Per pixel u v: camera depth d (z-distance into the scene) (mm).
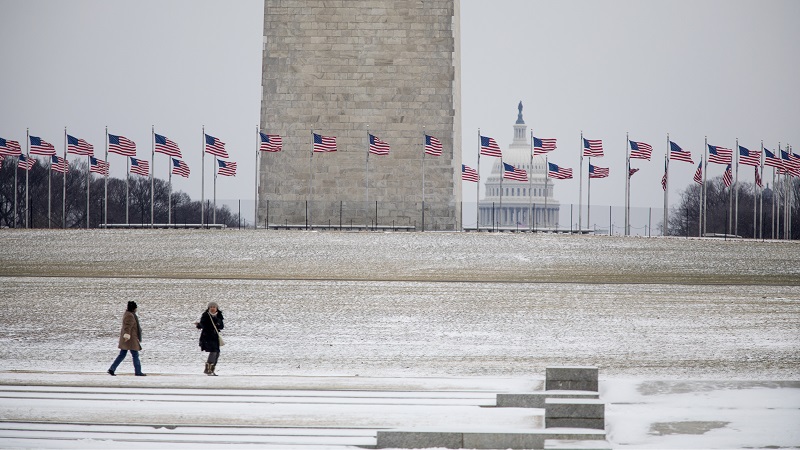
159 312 169000
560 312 170000
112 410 99938
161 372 125625
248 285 198250
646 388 108875
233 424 95500
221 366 130000
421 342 146750
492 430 88000
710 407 99938
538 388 111688
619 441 88375
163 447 87250
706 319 163500
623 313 168750
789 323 159875
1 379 115438
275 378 118125
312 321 162375
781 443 87375
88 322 160500
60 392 108188
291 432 92375
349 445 87938
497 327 157625
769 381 112562
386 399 105750
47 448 87000
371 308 173375
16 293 186000
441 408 101188
